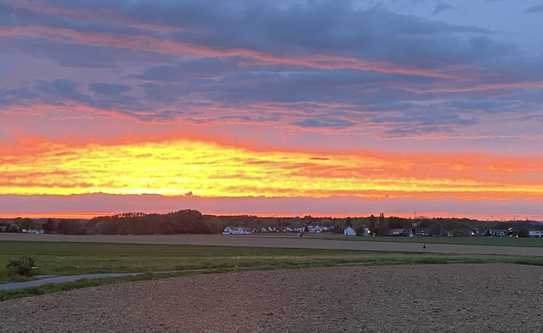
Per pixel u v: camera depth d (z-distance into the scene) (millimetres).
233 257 72500
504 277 44406
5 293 32844
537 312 28344
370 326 24578
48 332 22969
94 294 33406
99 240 150625
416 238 189500
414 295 34000
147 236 199625
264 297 32875
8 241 136125
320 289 36438
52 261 60438
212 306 29578
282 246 119812
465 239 182000
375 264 57625
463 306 30016
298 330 23672
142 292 34469
